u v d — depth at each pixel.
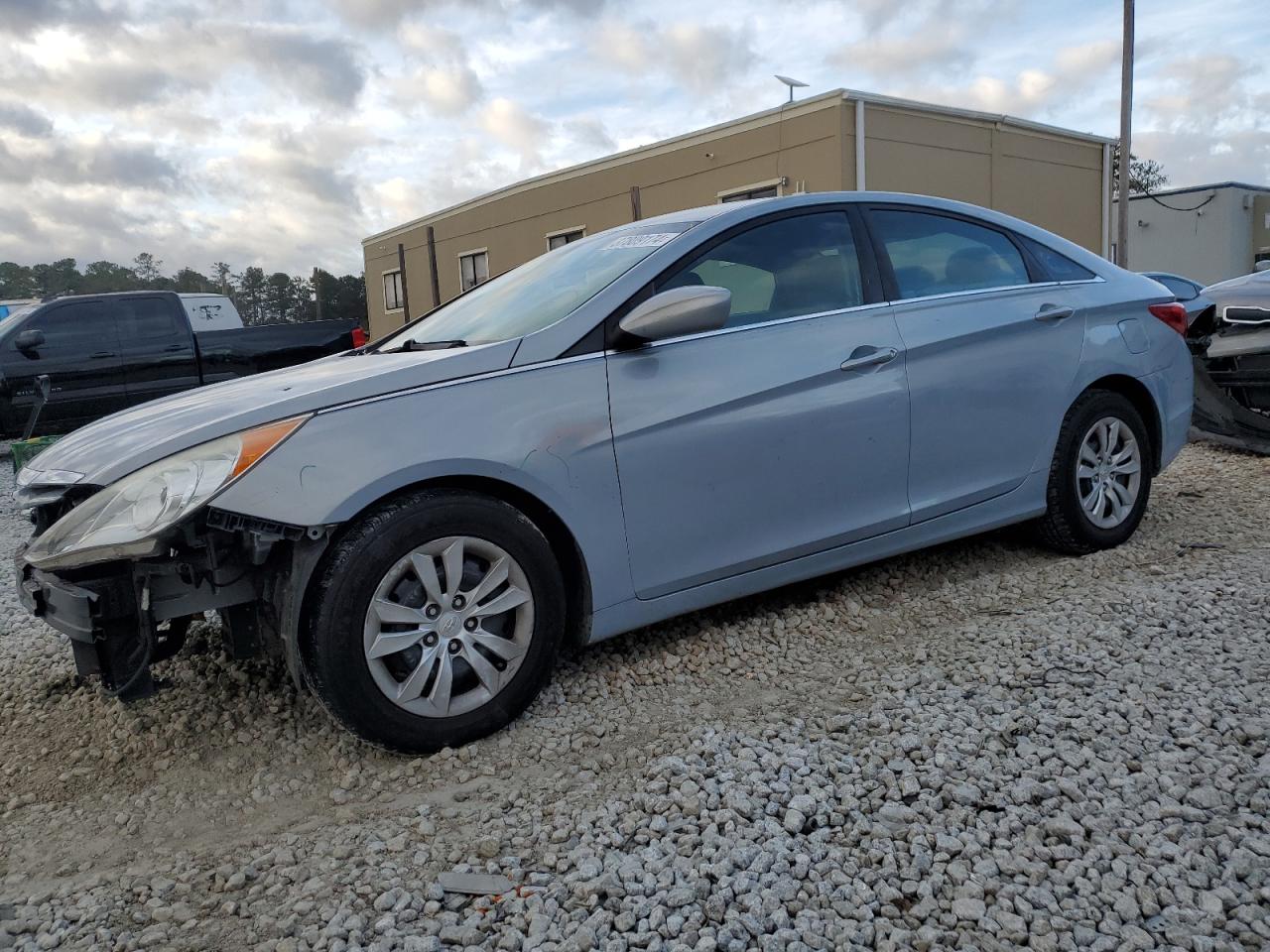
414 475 2.66
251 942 1.96
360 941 1.93
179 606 2.64
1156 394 4.46
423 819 2.40
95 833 2.51
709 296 2.95
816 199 3.70
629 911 1.97
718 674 3.26
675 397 3.12
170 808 2.61
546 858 2.19
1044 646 3.20
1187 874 1.99
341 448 2.60
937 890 2.00
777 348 3.36
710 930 1.90
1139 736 2.55
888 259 3.78
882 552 3.70
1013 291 4.07
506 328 3.28
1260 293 6.59
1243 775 2.33
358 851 2.29
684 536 3.18
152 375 11.31
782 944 1.86
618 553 3.05
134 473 2.62
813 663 3.31
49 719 3.25
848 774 2.46
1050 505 4.20
